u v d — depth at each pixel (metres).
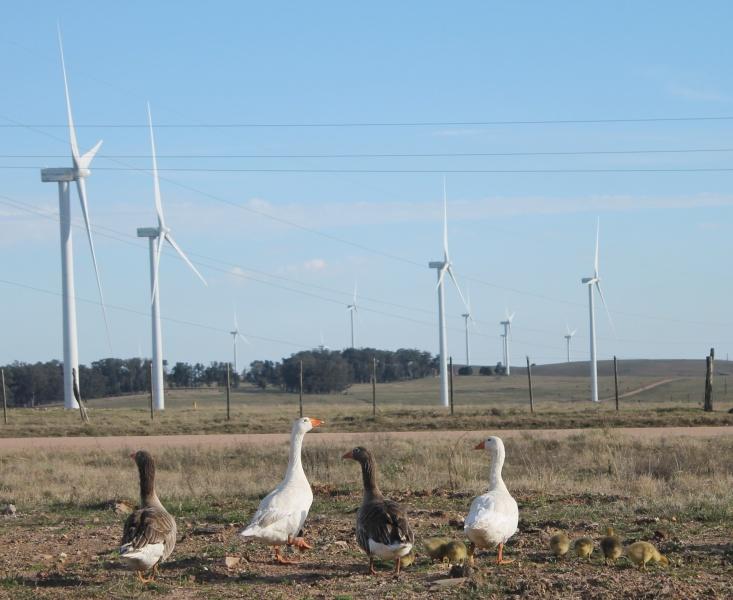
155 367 70.31
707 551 12.95
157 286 70.88
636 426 42.62
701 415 45.59
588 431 36.44
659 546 13.32
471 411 52.47
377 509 11.88
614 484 20.89
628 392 110.00
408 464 25.50
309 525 15.97
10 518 18.22
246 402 99.75
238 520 16.77
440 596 10.80
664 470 23.69
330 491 20.11
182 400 105.25
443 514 16.67
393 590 11.10
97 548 14.73
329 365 118.69
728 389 107.19
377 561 12.78
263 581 11.91
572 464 25.77
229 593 11.27
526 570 11.98
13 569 13.05
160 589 11.51
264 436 39.53
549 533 14.55
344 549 13.81
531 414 48.78
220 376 132.12
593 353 82.88
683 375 137.88
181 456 29.12
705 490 19.38
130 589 11.51
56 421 52.47
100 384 121.06
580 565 12.23
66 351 66.19
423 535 14.73
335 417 50.47
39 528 16.81
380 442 31.39
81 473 25.47
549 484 20.59
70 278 66.12
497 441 13.12
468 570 11.66
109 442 37.31
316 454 28.11
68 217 66.31
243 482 22.12
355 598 10.82
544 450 29.19
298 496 12.77
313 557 13.28
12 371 110.81
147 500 12.55
